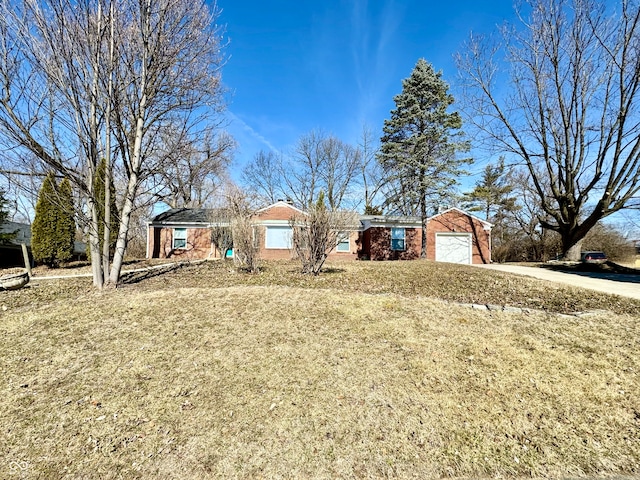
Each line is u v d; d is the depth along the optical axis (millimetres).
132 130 8344
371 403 3141
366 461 2455
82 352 4160
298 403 3135
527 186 24969
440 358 4043
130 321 5215
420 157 19938
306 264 9234
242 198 11500
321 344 4406
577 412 3051
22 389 3363
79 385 3434
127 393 3295
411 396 3258
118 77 7785
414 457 2498
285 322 5180
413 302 6363
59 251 13023
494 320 5430
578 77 15039
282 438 2682
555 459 2496
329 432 2754
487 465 2432
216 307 5863
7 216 14734
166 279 8922
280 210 19016
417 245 20062
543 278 9852
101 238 8016
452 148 19578
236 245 9797
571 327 5117
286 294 6723
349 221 9633
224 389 3363
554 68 15664
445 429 2801
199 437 2691
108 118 7785
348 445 2609
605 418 2971
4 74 6434
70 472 2354
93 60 7402
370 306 6016
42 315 5543
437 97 20047
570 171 15992
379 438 2691
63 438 2684
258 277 8812
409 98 20312
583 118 15312
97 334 4723
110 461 2451
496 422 2895
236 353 4133
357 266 11719
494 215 30125
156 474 2334
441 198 19891
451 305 6230
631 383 3535
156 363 3881
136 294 6938
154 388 3379
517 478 2326
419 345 4402
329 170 32594
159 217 19781
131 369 3744
